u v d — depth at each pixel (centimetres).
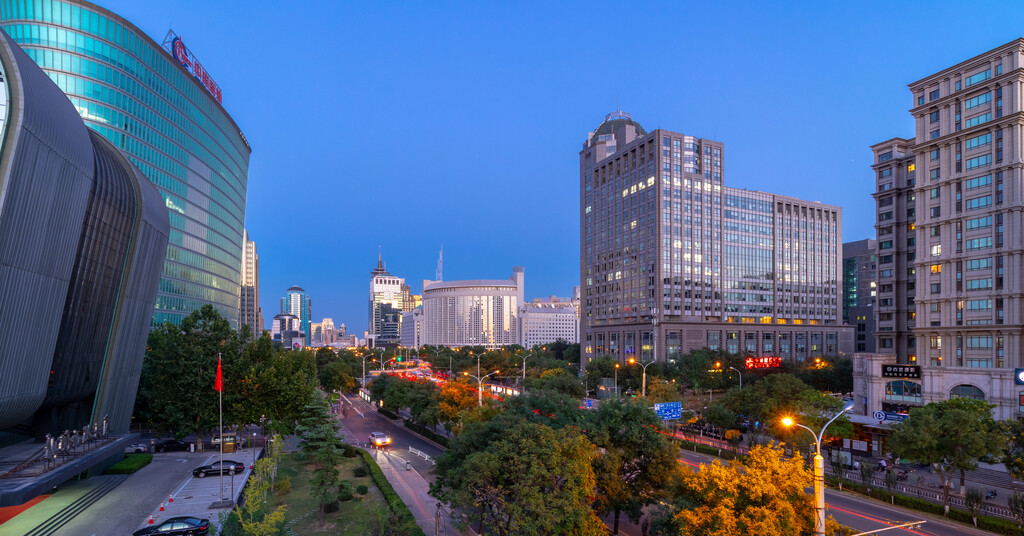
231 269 14900
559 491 2972
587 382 12462
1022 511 3694
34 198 3812
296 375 6306
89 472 4916
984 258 7406
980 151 7519
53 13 9406
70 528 3728
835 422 6009
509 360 16550
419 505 4347
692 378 12988
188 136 12175
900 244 10419
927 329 8000
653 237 16975
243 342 6644
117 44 10075
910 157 10312
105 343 5522
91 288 5025
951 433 4219
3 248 3553
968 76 7788
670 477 3272
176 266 11506
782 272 18988
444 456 3725
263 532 2848
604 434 3488
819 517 2241
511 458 2991
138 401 7350
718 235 17788
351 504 4341
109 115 9838
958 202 7750
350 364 15612
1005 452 4319
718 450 6150
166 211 6981
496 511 3075
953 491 4838
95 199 4872
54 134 3994
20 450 4644
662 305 16600
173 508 4134
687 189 17350
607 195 19350
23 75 3662
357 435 7825
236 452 6300
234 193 15175
